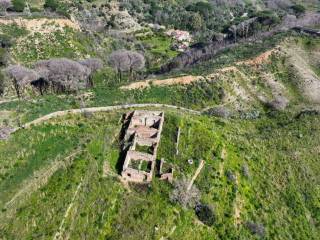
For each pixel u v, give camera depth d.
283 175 88.38
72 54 144.12
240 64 126.94
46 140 78.12
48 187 68.44
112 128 84.69
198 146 84.25
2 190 67.25
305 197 85.94
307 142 98.38
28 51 138.25
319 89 123.62
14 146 75.62
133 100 101.50
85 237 62.53
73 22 163.12
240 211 75.69
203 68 124.44
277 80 125.19
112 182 70.62
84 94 101.44
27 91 112.81
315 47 139.00
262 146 94.12
